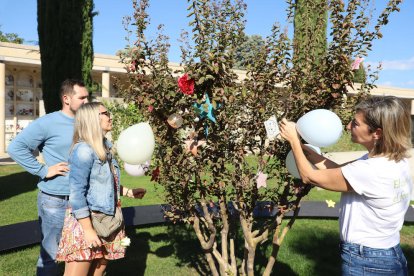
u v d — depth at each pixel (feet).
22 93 60.18
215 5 7.88
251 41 8.36
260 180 8.18
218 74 7.50
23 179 29.84
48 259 9.75
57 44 29.84
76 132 8.14
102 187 8.08
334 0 7.54
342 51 7.48
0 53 54.95
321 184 6.38
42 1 30.17
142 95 8.23
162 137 8.48
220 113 7.82
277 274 12.32
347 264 6.30
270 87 8.13
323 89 7.61
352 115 8.58
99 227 8.09
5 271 12.24
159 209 17.84
